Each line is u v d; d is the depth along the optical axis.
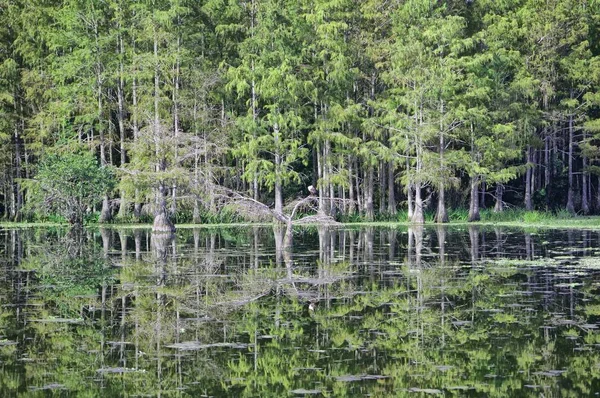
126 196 43.41
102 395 10.88
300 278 21.17
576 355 12.59
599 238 34.19
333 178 50.62
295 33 53.09
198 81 53.06
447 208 53.84
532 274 21.47
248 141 53.78
